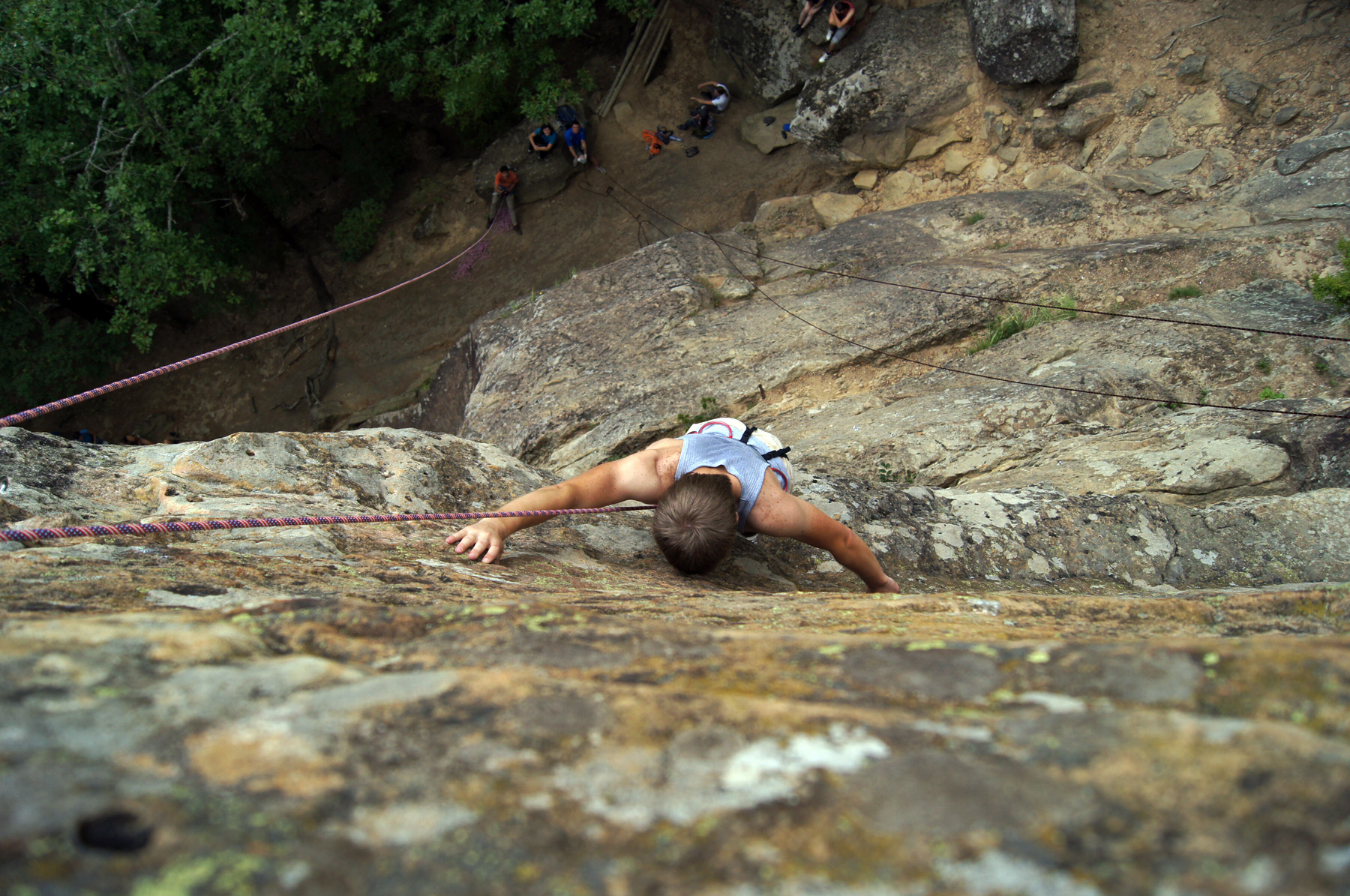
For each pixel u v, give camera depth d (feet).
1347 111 31.96
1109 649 4.31
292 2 44.73
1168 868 2.65
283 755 3.38
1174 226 32.83
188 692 3.87
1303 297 25.55
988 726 3.61
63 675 3.98
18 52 37.70
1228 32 34.94
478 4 45.16
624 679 4.36
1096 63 37.35
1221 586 12.50
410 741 3.51
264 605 5.36
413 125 58.44
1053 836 2.84
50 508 9.32
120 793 3.08
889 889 2.68
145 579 6.40
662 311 32.89
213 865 2.75
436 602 6.60
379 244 58.34
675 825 3.02
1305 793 2.88
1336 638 4.58
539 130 51.96
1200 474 15.97
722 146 52.65
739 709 3.72
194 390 58.23
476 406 31.78
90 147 43.88
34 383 56.54
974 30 38.73
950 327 28.76
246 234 57.31
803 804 3.10
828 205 44.04
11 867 2.67
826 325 29.99
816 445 23.17
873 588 11.62
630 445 27.81
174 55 46.39
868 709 3.91
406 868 2.80
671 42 55.06
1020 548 13.04
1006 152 39.99
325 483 11.56
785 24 47.75
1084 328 26.30
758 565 11.86
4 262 49.60
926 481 20.68
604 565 10.79
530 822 3.04
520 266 53.52
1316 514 13.34
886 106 41.24
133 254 43.21
